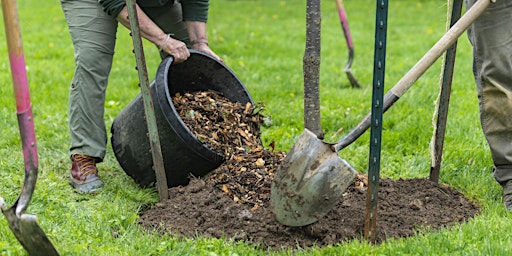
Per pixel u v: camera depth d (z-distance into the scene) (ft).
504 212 15.17
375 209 13.26
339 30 45.29
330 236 13.85
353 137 13.28
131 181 17.57
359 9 55.16
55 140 20.74
